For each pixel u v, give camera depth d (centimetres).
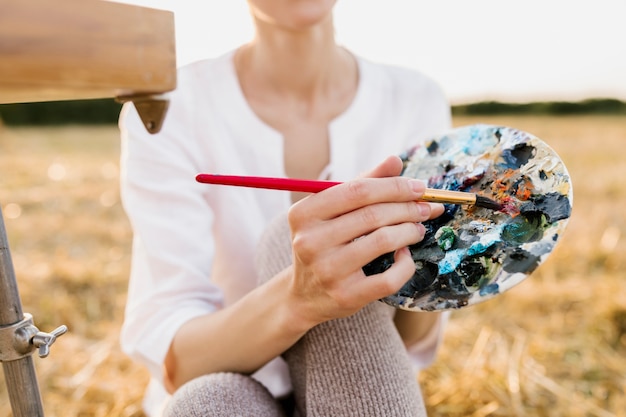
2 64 36
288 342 72
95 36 40
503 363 149
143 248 96
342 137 108
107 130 997
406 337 97
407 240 60
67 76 38
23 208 338
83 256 246
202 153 105
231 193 104
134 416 135
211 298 96
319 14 92
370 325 72
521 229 64
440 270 65
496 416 131
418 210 61
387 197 58
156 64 43
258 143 105
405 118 116
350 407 67
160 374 88
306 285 63
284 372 99
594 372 145
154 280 94
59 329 56
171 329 86
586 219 277
